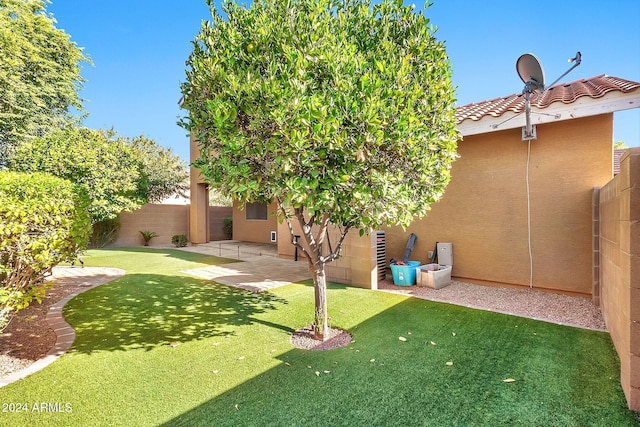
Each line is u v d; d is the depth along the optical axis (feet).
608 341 15.20
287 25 13.02
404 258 29.84
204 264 38.11
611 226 15.34
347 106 11.78
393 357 14.01
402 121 12.27
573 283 23.24
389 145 13.15
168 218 65.26
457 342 15.44
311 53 12.56
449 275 27.30
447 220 28.86
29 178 15.15
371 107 11.68
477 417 9.96
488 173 26.66
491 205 26.53
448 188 28.71
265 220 61.41
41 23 35.35
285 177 12.31
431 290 25.68
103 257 44.21
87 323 18.43
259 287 26.55
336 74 12.27
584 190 22.66
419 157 13.75
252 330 17.43
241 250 51.57
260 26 13.08
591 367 12.81
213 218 71.61
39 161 38.17
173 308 21.21
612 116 21.61
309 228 16.40
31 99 34.73
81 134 44.39
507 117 24.00
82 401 10.99
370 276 26.27
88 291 25.39
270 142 11.53
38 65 34.78
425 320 18.58
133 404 10.81
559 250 23.73
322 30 13.07
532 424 9.62
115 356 14.33
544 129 24.07
